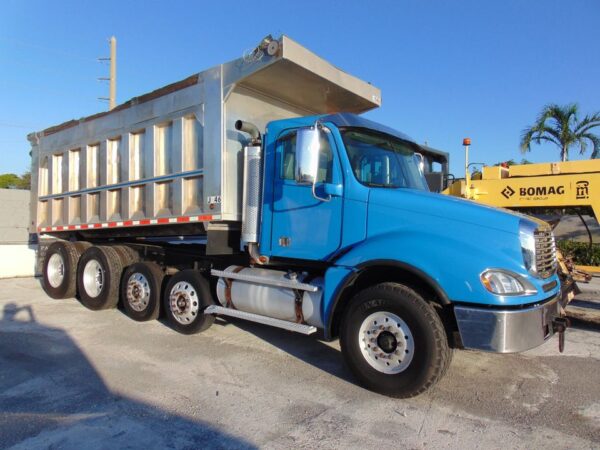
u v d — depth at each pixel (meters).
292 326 5.32
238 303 6.09
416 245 4.44
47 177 9.81
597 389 4.78
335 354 5.91
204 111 6.40
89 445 3.59
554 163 8.58
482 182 8.97
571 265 6.92
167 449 3.54
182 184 6.69
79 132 8.80
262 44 5.77
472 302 4.12
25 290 11.09
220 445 3.61
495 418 4.10
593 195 8.02
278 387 4.79
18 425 3.91
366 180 5.20
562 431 3.86
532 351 6.06
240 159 6.39
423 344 4.26
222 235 6.48
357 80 6.85
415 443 3.66
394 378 4.44
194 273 6.69
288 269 5.98
